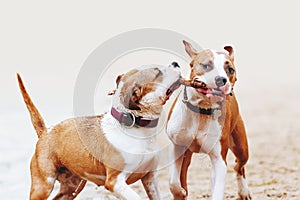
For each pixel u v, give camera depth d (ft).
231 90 20.47
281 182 29.01
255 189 27.81
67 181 22.65
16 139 41.22
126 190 19.67
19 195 27.61
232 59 21.04
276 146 39.63
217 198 21.50
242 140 24.73
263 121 51.80
